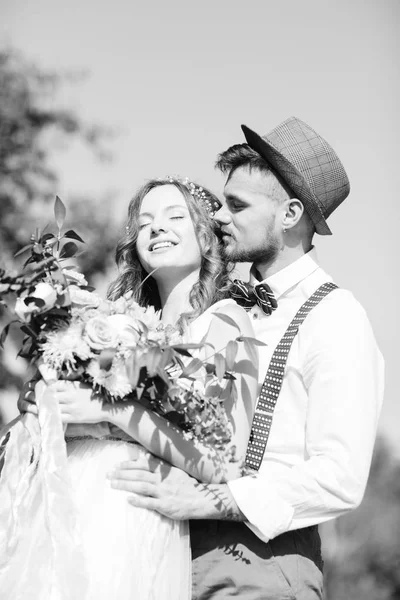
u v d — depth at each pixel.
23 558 3.04
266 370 3.32
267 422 3.25
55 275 3.09
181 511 3.06
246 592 3.12
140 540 3.04
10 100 10.25
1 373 8.00
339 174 3.57
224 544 3.17
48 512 2.98
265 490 3.08
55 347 3.03
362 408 3.14
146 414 3.11
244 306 3.59
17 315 3.05
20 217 9.57
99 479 3.12
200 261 3.60
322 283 3.43
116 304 3.21
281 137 3.56
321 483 3.06
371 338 3.29
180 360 3.09
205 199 3.71
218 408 3.08
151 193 3.66
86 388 3.10
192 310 3.54
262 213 3.47
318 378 3.20
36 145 10.12
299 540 3.20
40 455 3.11
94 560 3.00
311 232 3.54
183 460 3.10
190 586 3.13
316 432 3.14
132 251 3.75
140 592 2.99
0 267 3.08
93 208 9.52
